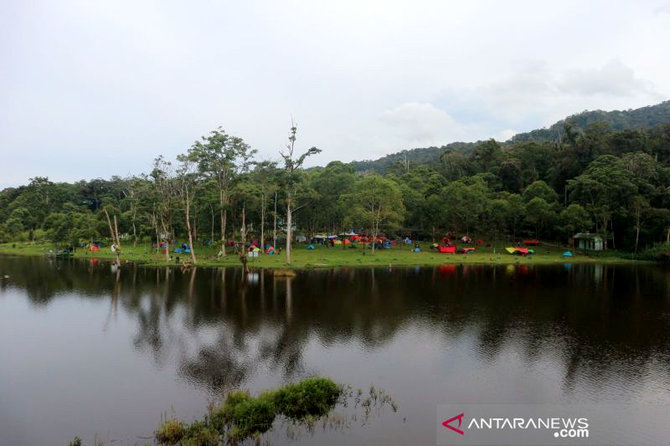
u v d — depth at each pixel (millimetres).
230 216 89188
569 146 128875
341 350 24922
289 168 67500
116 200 150250
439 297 41094
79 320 31891
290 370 21719
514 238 100062
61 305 37094
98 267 64688
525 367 22484
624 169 97062
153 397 18516
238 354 24125
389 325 30469
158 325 30266
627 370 22188
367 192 82625
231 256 74500
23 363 22844
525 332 28984
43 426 16062
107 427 15938
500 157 147500
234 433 14875
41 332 28797
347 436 15148
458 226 103312
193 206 95000
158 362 22875
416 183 118875
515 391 19469
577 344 26453
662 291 45312
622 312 35156
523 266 70188
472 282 50938
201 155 69375
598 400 18656
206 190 87500
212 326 29922
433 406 17766
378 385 19906
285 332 28484
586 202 99125
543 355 24391
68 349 25188
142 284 47750
